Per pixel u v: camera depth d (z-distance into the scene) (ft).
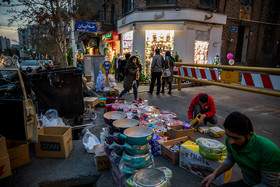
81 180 8.09
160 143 9.86
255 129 13.66
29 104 8.20
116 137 7.82
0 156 7.15
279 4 45.88
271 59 48.39
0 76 17.93
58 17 26.21
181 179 7.91
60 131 10.14
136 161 6.84
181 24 32.89
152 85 24.48
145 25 34.94
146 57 36.63
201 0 35.09
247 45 44.06
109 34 45.50
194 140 9.64
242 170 5.30
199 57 36.86
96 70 29.12
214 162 7.32
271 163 4.38
